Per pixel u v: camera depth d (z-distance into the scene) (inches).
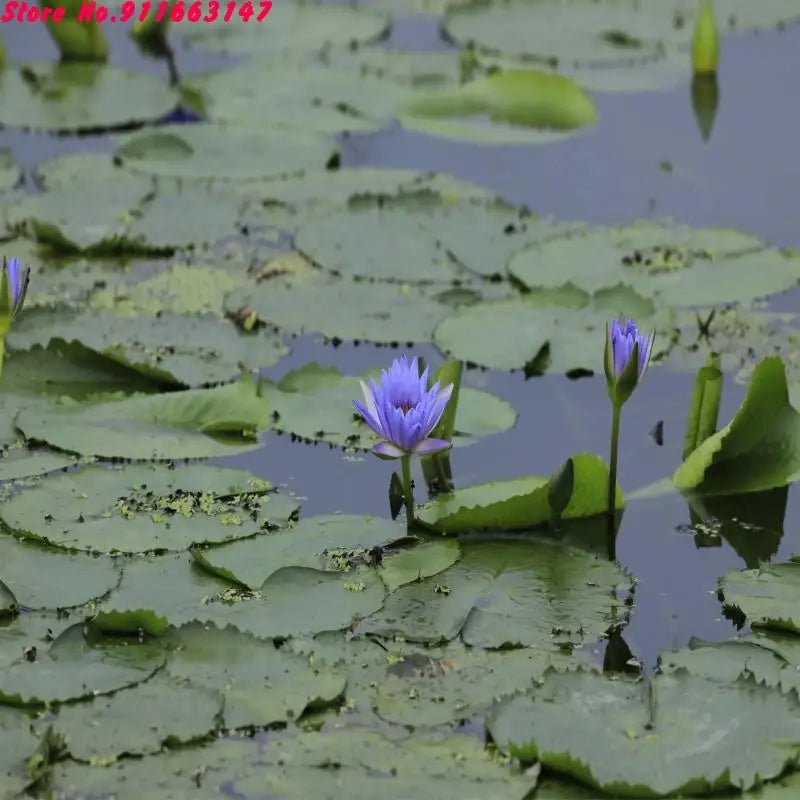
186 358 333.4
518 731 217.3
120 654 235.0
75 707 222.4
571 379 333.1
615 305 354.6
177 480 287.0
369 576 259.0
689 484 294.7
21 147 455.8
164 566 261.3
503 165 446.3
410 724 222.1
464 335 345.1
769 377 287.6
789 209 415.2
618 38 550.6
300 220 406.9
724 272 375.6
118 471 289.0
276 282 371.2
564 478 270.7
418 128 471.5
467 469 299.1
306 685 228.7
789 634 249.1
